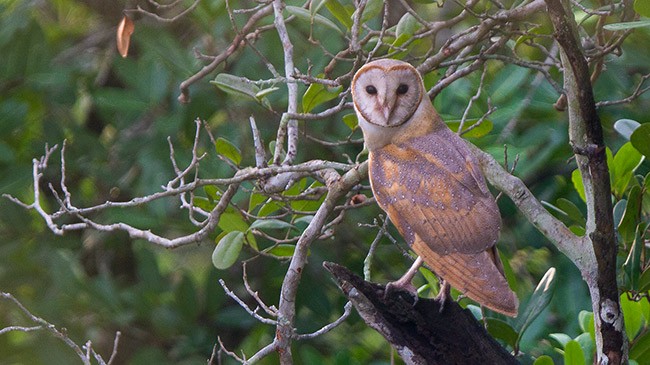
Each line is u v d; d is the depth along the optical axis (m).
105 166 13.50
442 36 13.62
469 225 7.88
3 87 13.46
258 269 13.56
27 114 13.30
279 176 9.21
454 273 7.74
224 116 13.48
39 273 13.20
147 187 12.84
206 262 15.25
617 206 9.02
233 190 8.98
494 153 11.38
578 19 10.59
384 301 7.56
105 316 12.97
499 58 9.65
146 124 13.62
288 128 9.37
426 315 7.57
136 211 13.02
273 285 13.51
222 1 12.55
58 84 13.34
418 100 8.59
